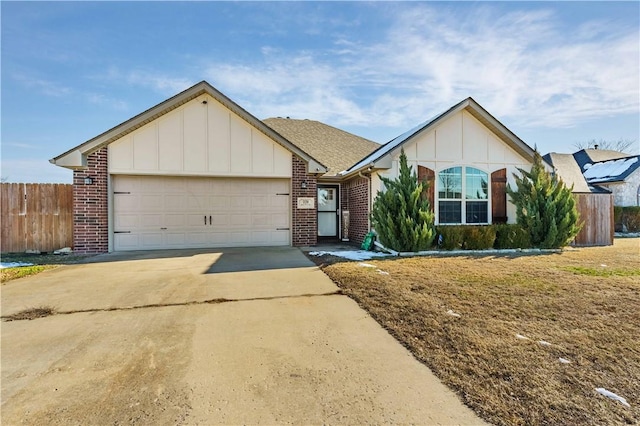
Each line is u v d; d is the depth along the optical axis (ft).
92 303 16.31
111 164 32.55
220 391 8.91
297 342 11.99
